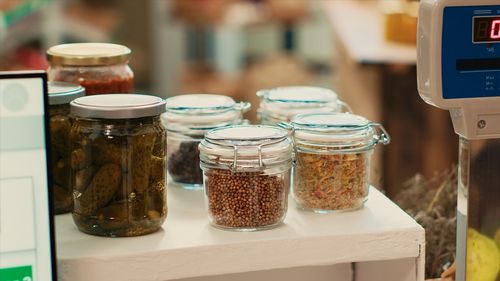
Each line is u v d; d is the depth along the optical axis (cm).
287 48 568
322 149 125
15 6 297
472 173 118
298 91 152
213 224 122
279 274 141
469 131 114
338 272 143
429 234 144
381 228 121
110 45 148
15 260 106
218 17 492
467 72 111
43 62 327
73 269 112
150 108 117
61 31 399
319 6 536
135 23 507
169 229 121
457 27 110
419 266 122
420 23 113
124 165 117
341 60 337
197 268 115
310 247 118
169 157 143
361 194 128
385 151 244
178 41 520
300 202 129
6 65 313
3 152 104
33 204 106
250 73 500
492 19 110
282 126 132
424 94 114
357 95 286
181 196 138
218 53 542
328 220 124
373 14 380
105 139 117
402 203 158
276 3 506
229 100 146
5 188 105
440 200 152
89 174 118
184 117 140
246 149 118
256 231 120
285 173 122
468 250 121
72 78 138
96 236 119
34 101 105
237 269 116
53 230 107
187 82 492
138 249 114
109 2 478
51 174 106
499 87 112
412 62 247
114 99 122
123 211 117
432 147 245
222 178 120
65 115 128
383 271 131
